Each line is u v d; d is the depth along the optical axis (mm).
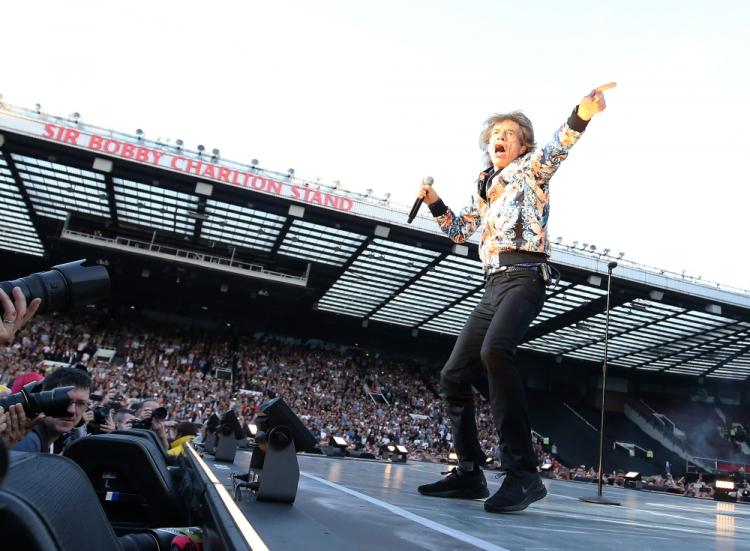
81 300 1317
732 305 28156
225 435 5008
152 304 37562
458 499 3094
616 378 45719
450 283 30203
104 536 799
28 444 2051
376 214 23906
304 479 3529
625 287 27562
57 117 20969
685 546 2018
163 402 29328
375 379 39938
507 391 2699
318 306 37188
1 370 26500
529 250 2863
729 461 41469
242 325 39750
